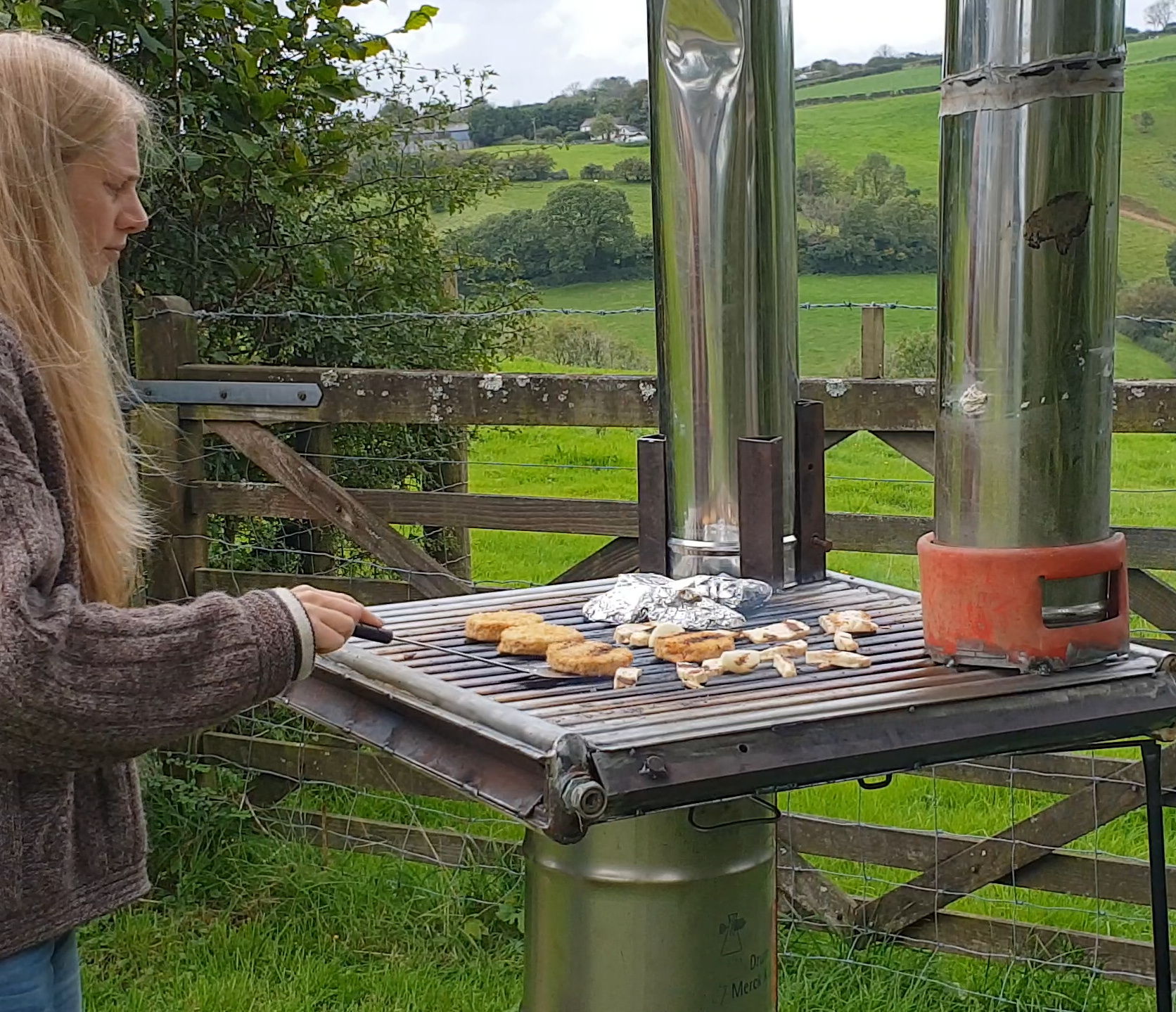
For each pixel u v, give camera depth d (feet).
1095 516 5.40
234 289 13.73
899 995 9.21
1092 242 5.20
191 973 9.87
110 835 4.61
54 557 3.94
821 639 6.04
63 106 4.58
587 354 23.31
